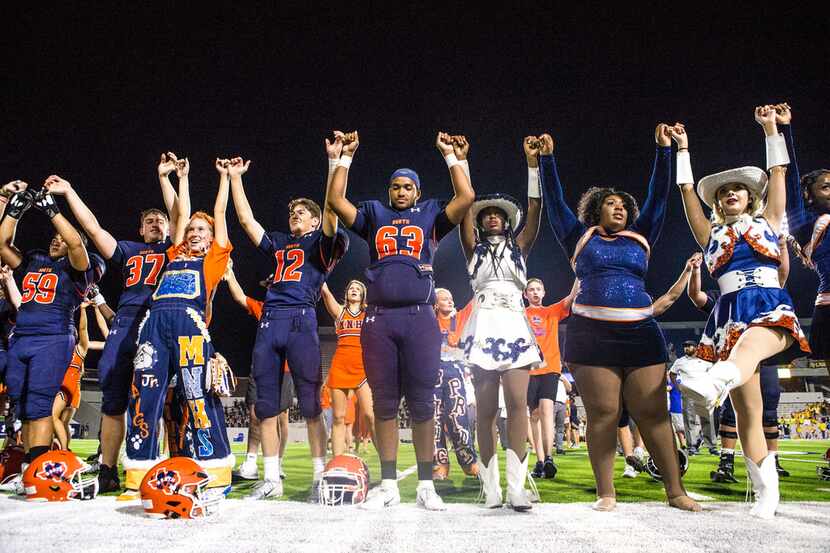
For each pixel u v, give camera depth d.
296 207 4.43
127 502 3.24
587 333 3.21
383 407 3.24
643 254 3.34
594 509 3.00
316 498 3.38
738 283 3.06
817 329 3.71
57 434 5.91
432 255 3.44
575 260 3.44
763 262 3.07
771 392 4.90
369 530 2.27
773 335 2.87
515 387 3.13
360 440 9.92
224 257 3.99
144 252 4.26
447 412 4.81
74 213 4.16
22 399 4.04
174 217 4.27
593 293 3.25
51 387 4.00
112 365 3.95
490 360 3.13
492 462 3.16
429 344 3.23
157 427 3.55
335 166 3.62
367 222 3.49
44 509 2.94
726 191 3.23
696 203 3.45
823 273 3.71
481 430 3.21
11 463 4.06
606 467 3.10
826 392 25.62
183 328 3.66
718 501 3.38
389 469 3.26
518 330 3.21
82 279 4.28
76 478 3.35
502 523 2.47
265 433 3.87
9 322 4.76
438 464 4.77
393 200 3.51
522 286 3.38
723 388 2.54
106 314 6.40
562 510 2.97
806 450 9.95
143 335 3.66
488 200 3.53
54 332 4.07
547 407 5.25
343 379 5.48
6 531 2.23
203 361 3.64
